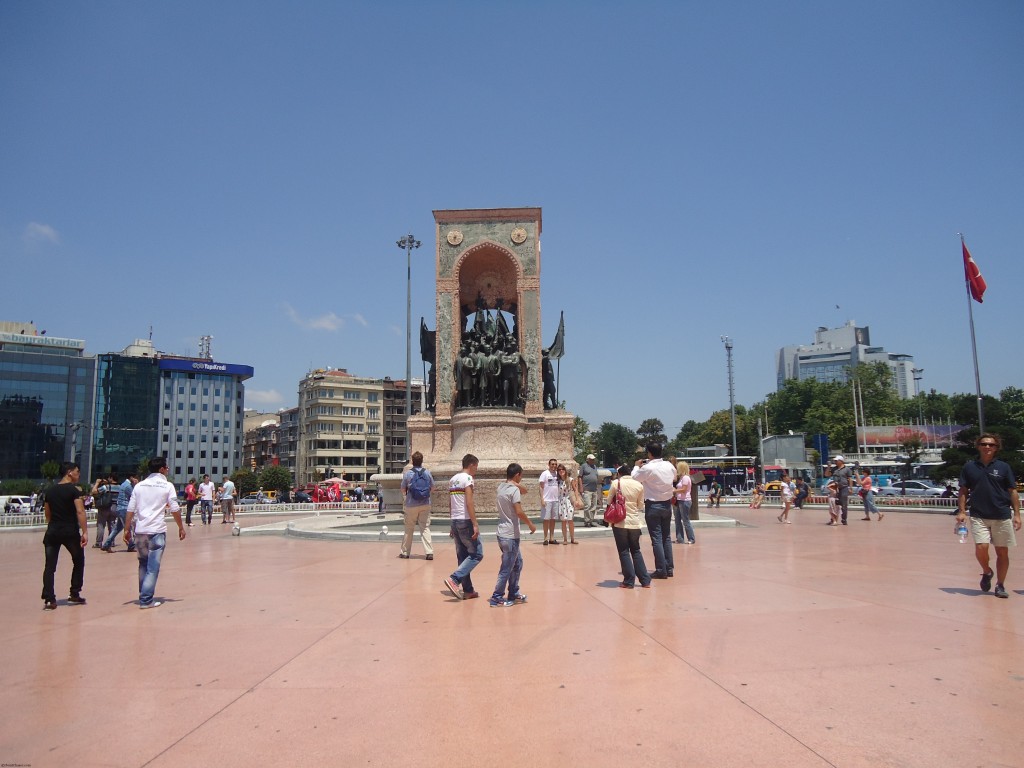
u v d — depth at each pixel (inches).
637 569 431.2
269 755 183.3
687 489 703.1
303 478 4611.2
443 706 219.0
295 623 339.6
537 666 260.4
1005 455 1676.9
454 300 1130.0
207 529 1061.1
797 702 216.5
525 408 1103.6
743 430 4439.0
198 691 236.2
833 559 565.3
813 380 4347.9
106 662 272.8
